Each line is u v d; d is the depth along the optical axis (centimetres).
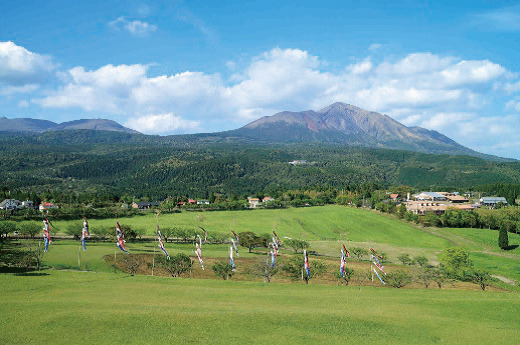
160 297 5759
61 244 11225
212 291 6384
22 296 5516
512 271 10662
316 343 4041
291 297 6097
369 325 4656
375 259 9175
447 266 9156
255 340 4034
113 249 10512
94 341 3828
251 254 11494
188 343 3878
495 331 4619
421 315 5203
